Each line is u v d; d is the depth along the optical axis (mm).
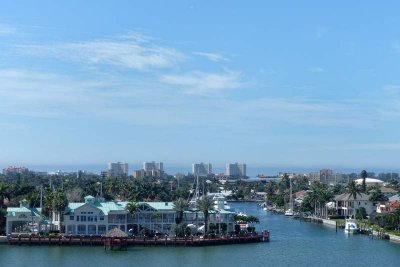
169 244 197000
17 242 195125
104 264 160875
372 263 166750
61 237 195000
